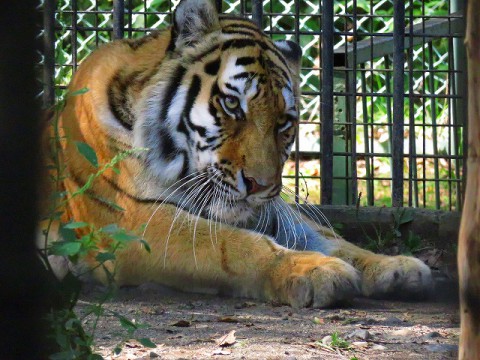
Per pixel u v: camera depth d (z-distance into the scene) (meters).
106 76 10.40
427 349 7.58
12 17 5.67
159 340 7.76
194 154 10.18
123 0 13.43
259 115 10.06
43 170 7.00
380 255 10.30
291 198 11.21
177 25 10.35
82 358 6.26
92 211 10.12
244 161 9.93
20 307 6.05
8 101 5.91
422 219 13.00
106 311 8.90
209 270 9.77
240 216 10.20
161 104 10.23
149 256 9.91
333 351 7.48
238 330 8.20
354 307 9.35
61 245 6.21
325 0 13.63
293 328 8.32
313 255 9.61
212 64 10.26
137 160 10.05
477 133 5.07
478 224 5.11
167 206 10.02
